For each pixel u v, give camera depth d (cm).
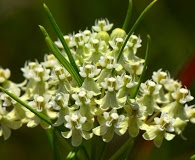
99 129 19
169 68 31
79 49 20
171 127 19
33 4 32
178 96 20
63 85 19
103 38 20
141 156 26
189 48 31
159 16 31
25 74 21
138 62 20
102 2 31
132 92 19
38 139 32
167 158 30
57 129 19
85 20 31
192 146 30
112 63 19
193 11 31
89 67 19
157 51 31
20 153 32
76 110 19
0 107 20
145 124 19
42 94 20
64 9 31
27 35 33
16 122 20
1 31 33
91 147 20
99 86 19
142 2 31
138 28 31
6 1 34
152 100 20
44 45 33
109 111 20
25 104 19
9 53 33
